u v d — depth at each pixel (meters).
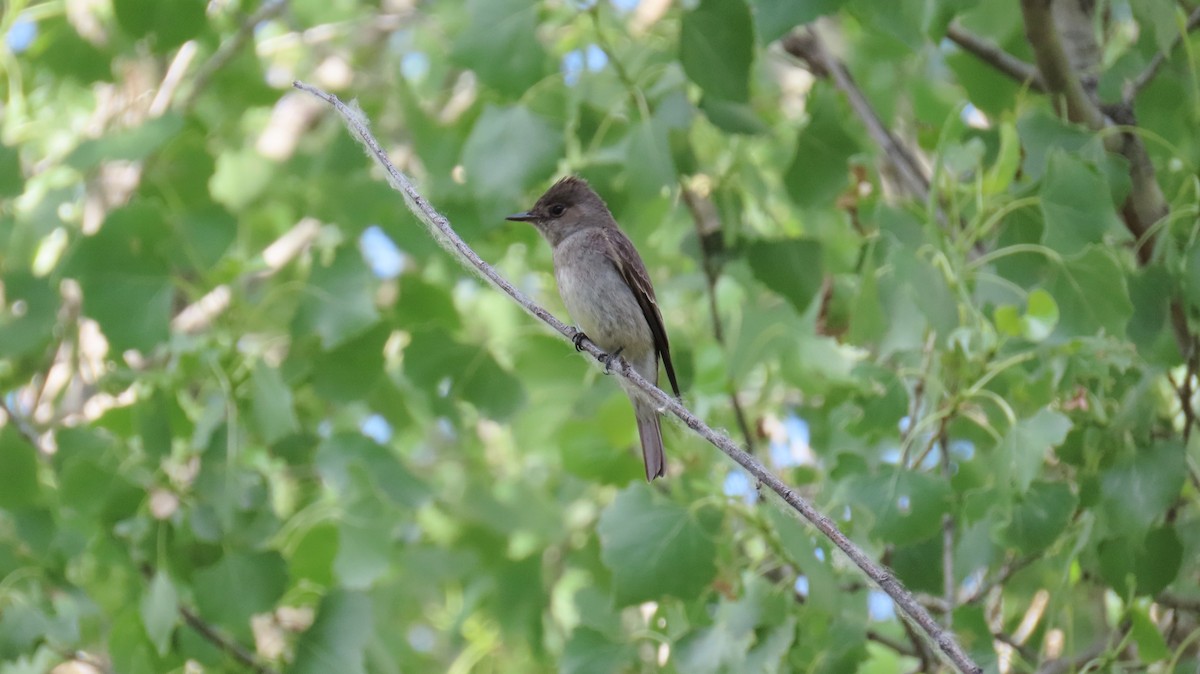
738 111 10.62
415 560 13.64
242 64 13.52
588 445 12.16
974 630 9.46
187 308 13.30
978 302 9.81
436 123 12.97
